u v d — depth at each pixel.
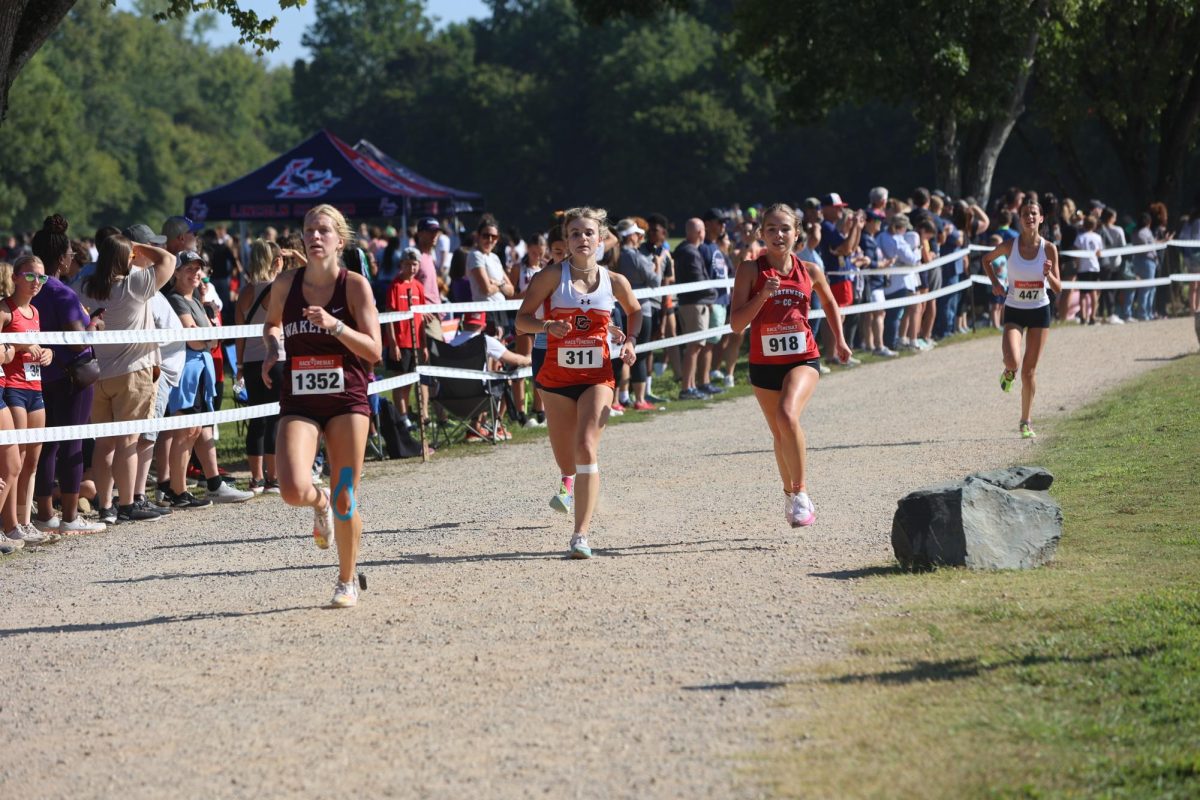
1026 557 9.29
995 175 80.50
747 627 8.09
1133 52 39.81
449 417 19.39
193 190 152.88
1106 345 25.72
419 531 11.88
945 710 6.38
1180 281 32.66
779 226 10.60
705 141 113.25
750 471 14.39
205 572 10.59
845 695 6.70
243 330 14.00
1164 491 11.69
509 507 12.93
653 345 20.34
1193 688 6.47
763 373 10.79
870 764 5.77
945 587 8.72
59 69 144.00
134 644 8.45
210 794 5.86
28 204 112.31
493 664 7.59
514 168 125.94
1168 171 41.97
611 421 19.50
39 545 12.20
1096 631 7.47
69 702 7.33
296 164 34.94
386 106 137.88
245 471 16.81
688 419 19.41
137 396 13.12
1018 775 5.57
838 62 35.16
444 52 148.00
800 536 10.83
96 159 123.12
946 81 34.81
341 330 8.51
